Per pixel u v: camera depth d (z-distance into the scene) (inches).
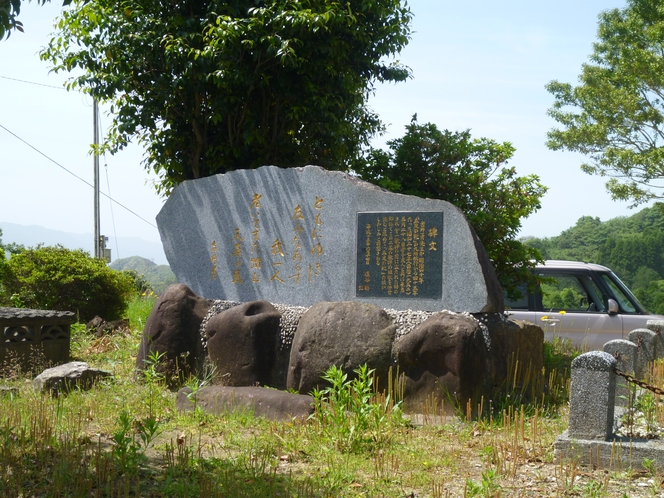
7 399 267.9
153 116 429.1
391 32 443.8
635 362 293.6
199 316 333.7
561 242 1492.4
